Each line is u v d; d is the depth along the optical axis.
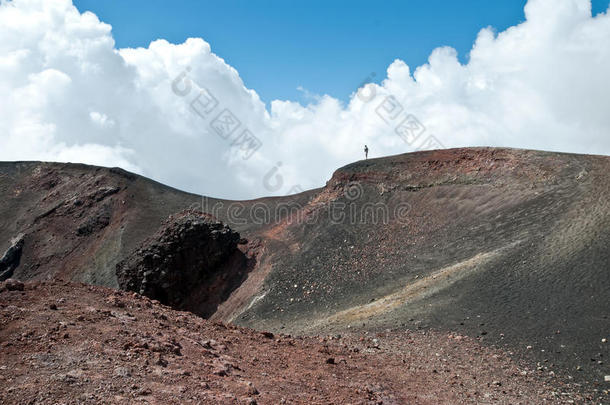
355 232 48.06
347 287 38.47
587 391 14.44
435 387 14.04
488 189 44.97
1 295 11.68
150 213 73.00
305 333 26.77
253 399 9.24
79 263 67.56
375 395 11.91
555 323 19.64
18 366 8.26
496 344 19.06
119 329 11.10
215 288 49.75
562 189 37.94
